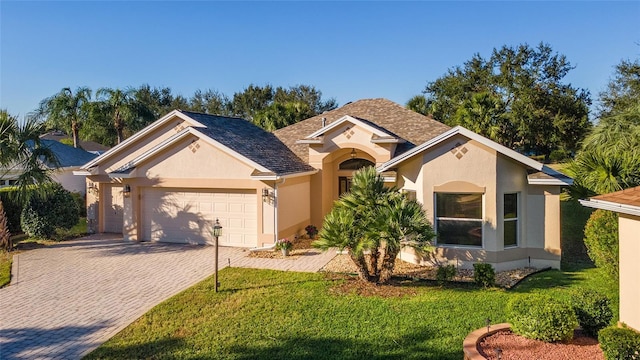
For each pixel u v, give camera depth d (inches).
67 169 1206.9
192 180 738.2
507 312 329.7
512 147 1847.9
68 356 333.1
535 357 282.2
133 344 349.1
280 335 356.8
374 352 322.0
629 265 297.6
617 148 684.1
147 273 564.1
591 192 603.8
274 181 691.4
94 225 875.4
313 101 2883.9
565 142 1839.3
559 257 561.9
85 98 1707.7
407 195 613.0
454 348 324.2
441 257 580.1
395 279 518.9
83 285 516.7
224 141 730.8
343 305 422.9
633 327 292.5
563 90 1889.8
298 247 712.4
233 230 733.9
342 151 842.8
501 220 557.3
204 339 354.0
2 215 713.0
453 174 568.4
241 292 472.1
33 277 555.5
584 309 320.5
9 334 377.1
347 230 471.2
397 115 920.3
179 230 761.0
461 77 2111.2
